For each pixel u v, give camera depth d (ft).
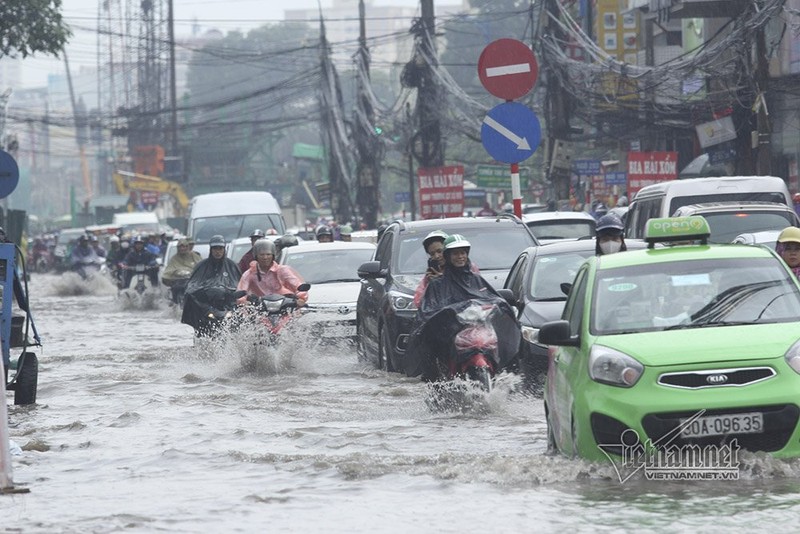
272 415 94.84
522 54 135.54
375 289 129.39
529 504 58.03
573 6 372.79
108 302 297.53
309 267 157.58
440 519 55.72
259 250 131.64
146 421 92.84
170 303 243.81
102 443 82.74
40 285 422.41
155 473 70.64
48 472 72.02
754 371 62.18
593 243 115.44
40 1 258.57
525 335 103.45
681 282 69.51
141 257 272.92
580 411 63.93
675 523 52.90
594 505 57.16
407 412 94.84
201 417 94.43
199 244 268.00
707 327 66.08
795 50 246.06
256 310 128.16
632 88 274.77
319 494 62.39
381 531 53.88
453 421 88.22
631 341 64.75
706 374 62.03
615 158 415.64
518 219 133.49
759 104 207.51
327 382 117.19
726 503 56.39
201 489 64.85
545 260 113.70
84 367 138.62
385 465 69.51
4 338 102.94
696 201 158.61
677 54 334.85
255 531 54.34
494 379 94.32
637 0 320.09
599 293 69.56
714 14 276.21
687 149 317.01
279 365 126.21
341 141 390.42
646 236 74.13
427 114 292.40
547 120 274.98
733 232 146.51
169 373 128.67
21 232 372.58
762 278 69.56
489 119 136.26
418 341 95.40
